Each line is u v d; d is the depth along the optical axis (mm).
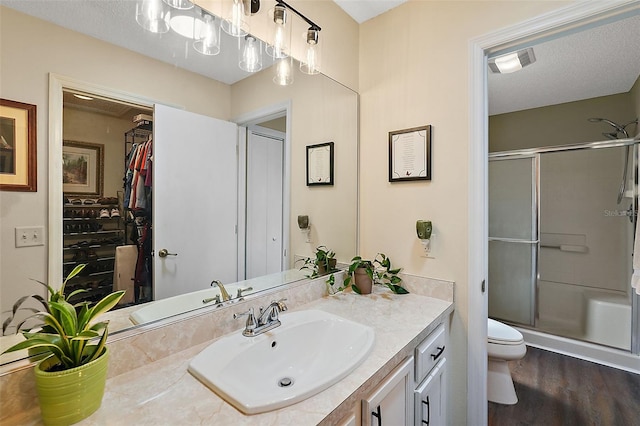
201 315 1053
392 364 971
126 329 918
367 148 1849
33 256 778
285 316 1274
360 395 834
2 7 731
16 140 750
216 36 1188
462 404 1516
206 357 926
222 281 1229
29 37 773
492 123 3467
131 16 970
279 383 1026
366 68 1857
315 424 669
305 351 1168
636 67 2305
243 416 689
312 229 1625
